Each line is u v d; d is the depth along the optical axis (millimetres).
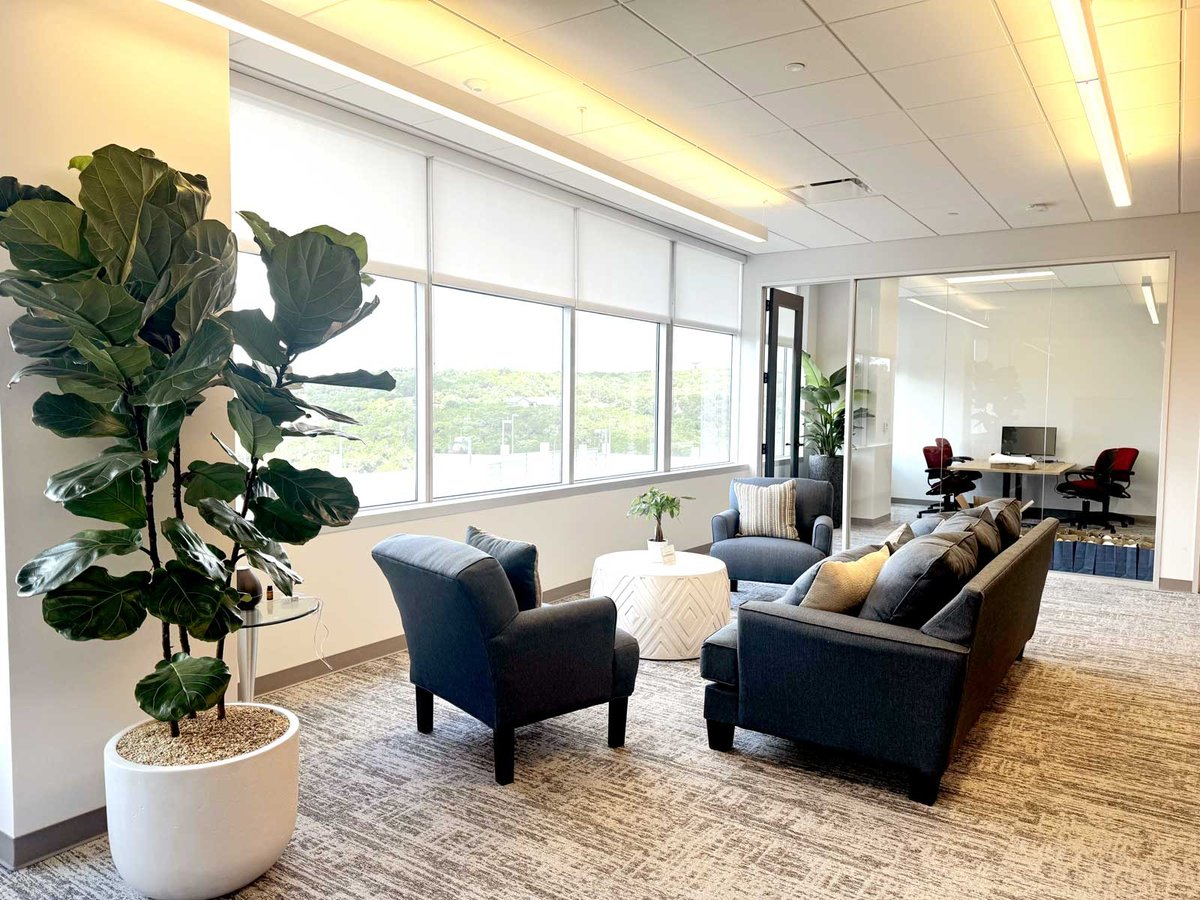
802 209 6117
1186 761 3184
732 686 3172
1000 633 3129
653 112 4207
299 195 3957
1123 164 4461
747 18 3162
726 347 7910
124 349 2027
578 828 2619
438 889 2277
